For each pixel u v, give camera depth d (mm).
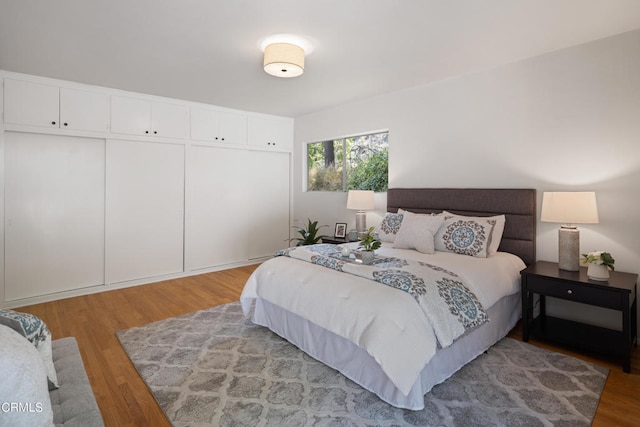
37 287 3607
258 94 4184
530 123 3053
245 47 2779
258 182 5371
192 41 2668
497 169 3277
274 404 1878
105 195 3992
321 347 2301
